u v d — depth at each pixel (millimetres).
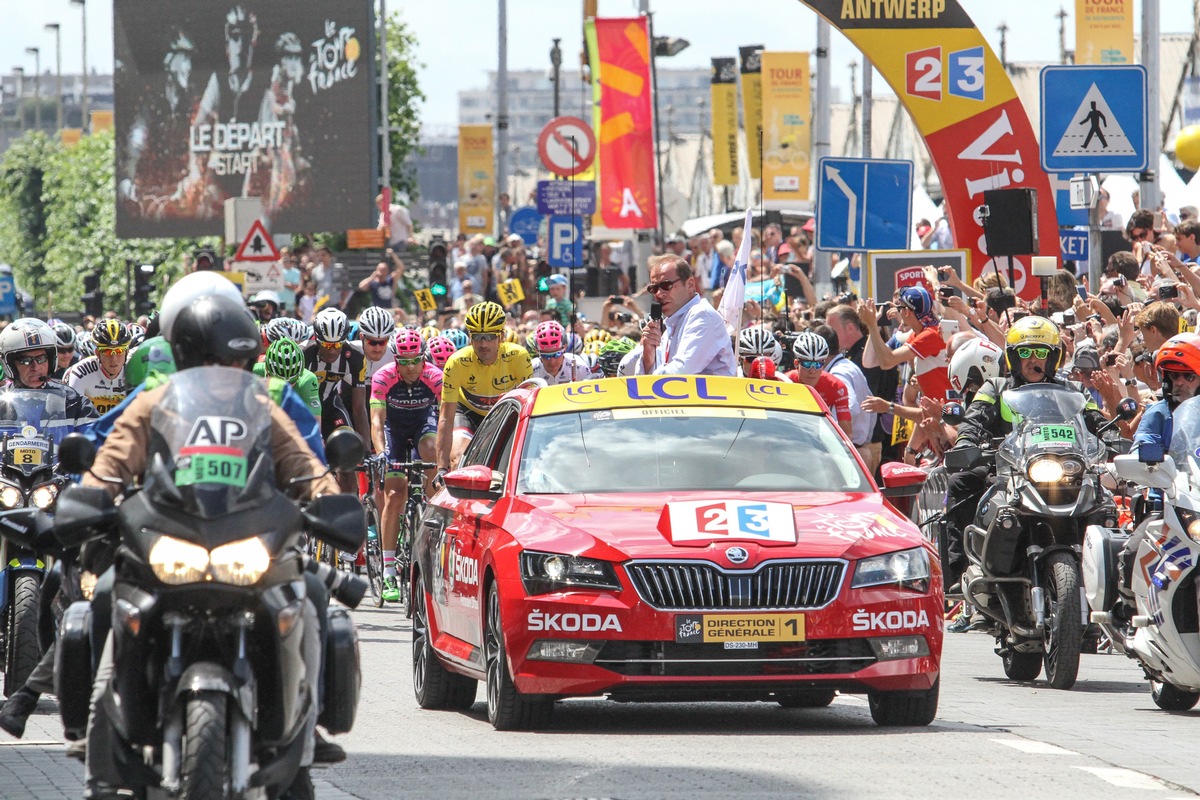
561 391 35719
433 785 26312
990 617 39750
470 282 108562
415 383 55750
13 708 29688
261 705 20328
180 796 19203
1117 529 37688
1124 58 121875
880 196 67188
